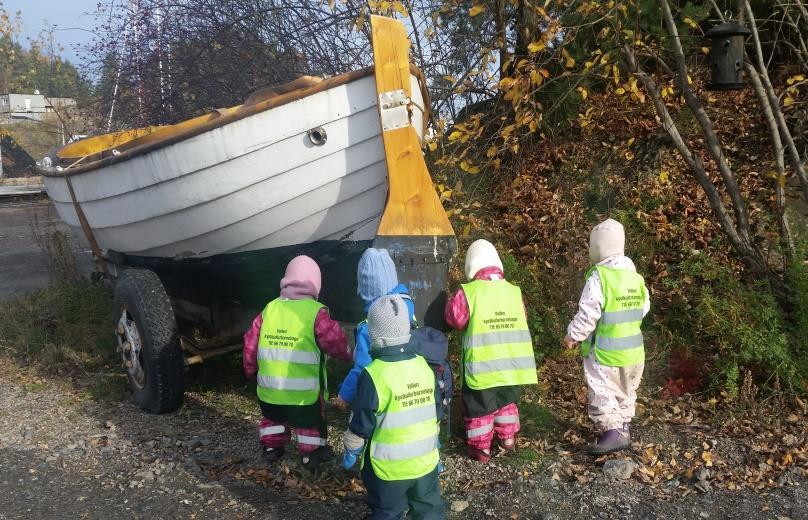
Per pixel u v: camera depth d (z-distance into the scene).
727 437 4.43
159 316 4.92
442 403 3.81
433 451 3.18
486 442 4.20
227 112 5.21
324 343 4.00
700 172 5.66
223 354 5.35
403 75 4.38
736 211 5.58
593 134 8.03
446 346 3.76
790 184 6.90
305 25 8.02
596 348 4.23
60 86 12.30
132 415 5.14
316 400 4.03
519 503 3.74
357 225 4.93
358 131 4.50
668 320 5.69
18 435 4.83
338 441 4.58
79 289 7.61
